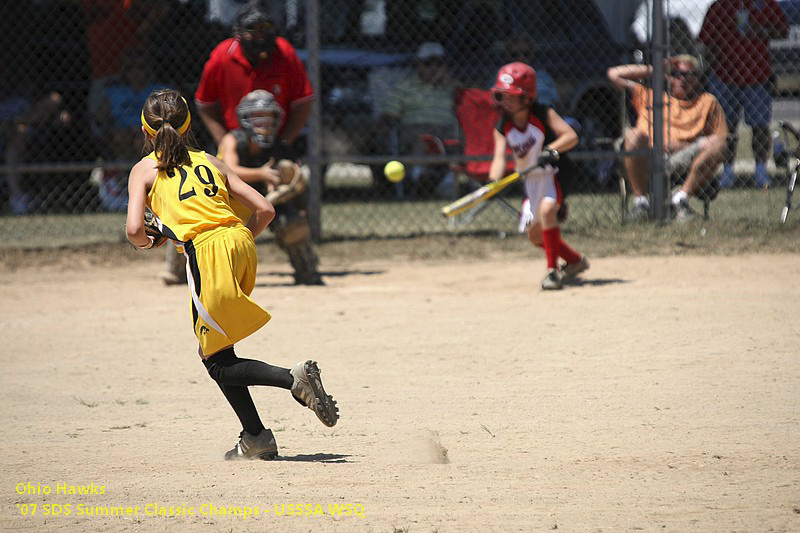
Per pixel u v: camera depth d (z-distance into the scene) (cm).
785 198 4372
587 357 2181
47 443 1652
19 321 2766
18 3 4606
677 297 2789
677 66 4100
